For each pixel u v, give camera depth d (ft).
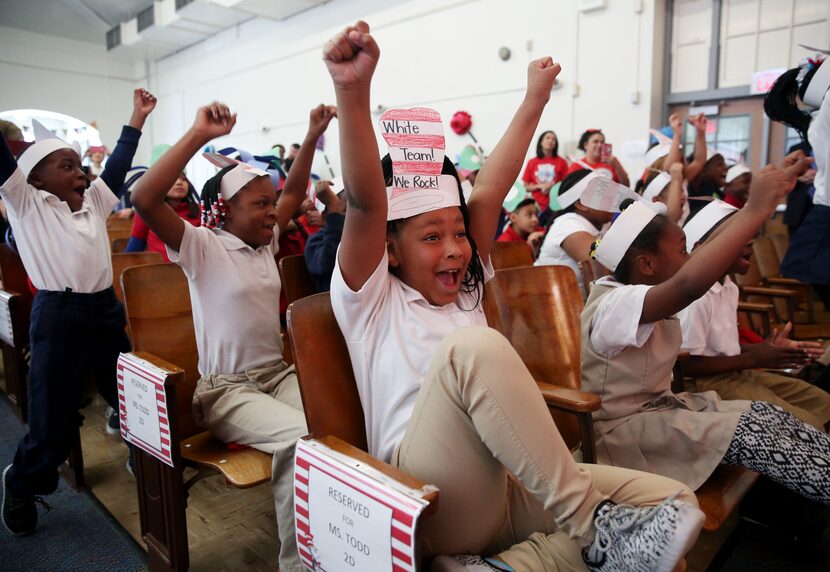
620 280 4.91
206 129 4.89
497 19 19.70
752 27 16.19
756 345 5.90
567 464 2.91
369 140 2.97
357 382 3.55
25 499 5.77
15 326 8.14
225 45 31.40
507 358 2.91
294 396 5.19
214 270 5.32
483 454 3.07
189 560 5.09
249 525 5.99
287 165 20.94
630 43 16.98
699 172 11.22
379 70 23.67
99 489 6.70
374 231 3.21
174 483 4.65
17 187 5.78
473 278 4.00
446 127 21.71
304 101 27.37
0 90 33.47
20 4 31.81
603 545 2.85
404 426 3.31
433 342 3.43
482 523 3.15
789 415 4.35
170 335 5.43
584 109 18.08
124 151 7.11
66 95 35.76
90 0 32.09
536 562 3.11
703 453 4.30
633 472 3.41
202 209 5.77
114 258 7.30
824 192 6.30
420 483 2.73
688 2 17.03
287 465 4.23
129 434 5.06
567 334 5.38
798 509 5.24
